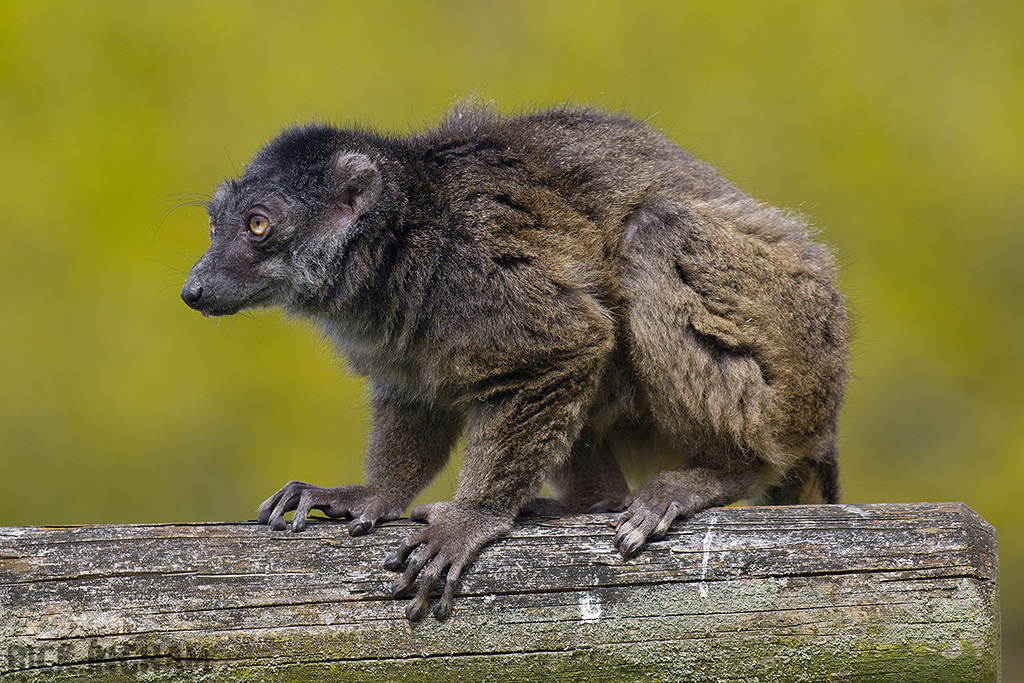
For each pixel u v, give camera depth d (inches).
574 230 416.2
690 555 335.0
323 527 339.3
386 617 325.1
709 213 424.2
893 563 332.8
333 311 447.2
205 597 318.3
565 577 333.7
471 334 403.5
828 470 468.8
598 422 449.7
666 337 413.4
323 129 460.1
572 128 454.6
